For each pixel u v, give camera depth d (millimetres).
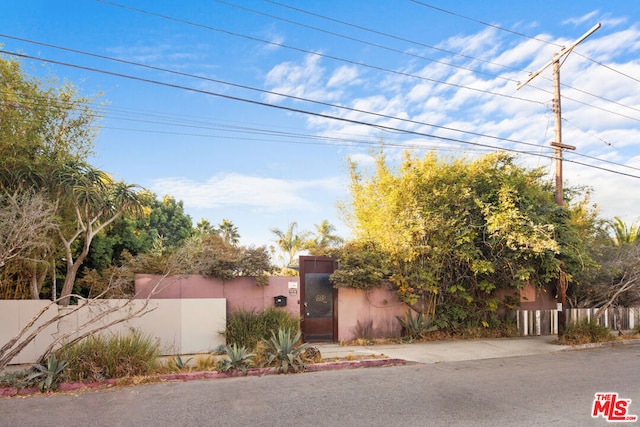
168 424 6566
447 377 9781
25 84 14727
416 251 14633
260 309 14047
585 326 15648
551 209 15836
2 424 6617
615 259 17531
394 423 6543
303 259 14836
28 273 13148
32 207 9570
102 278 16266
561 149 16812
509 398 7949
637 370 10625
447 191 15359
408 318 15234
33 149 14688
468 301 15680
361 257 14930
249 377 9867
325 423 6555
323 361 11289
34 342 11094
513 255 15055
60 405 7602
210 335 12688
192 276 13609
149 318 12195
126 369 9414
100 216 17266
